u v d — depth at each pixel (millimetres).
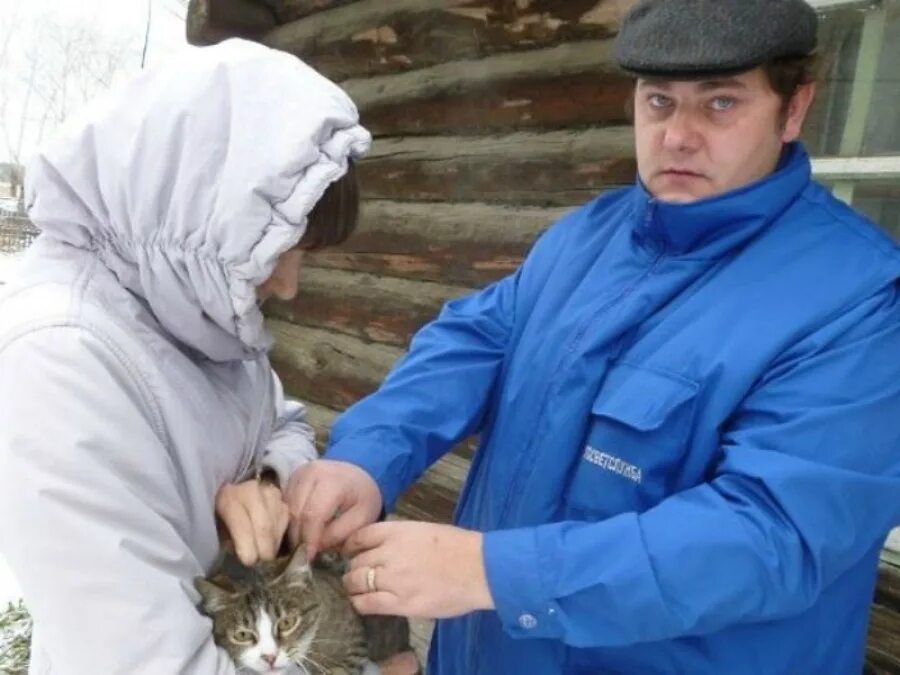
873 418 1045
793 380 1070
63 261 1035
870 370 1062
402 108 3070
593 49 2357
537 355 1354
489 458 1425
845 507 1004
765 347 1096
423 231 2953
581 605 1031
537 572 1041
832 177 1821
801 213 1212
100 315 987
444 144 2906
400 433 1438
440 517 2836
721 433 1130
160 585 956
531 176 2549
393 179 3102
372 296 3201
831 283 1116
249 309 1058
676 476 1165
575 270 1400
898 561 1680
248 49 1035
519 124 2621
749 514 1005
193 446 1071
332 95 1035
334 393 3379
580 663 1263
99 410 940
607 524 1056
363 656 1444
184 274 1005
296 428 1479
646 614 1010
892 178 1765
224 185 958
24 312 968
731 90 1139
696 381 1137
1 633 3342
